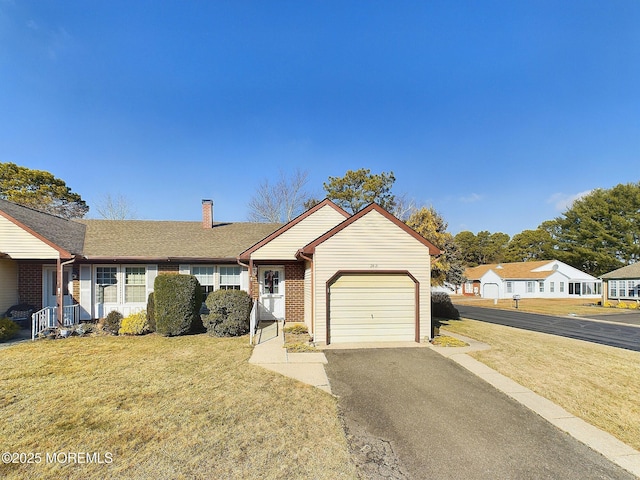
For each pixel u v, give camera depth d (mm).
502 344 11102
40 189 31750
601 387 7195
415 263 11117
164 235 16109
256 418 5488
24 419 5316
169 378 7297
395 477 4059
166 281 11875
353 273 10906
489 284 42906
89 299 13883
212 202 17906
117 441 4691
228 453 4453
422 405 6156
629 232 41750
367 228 11016
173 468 4094
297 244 14086
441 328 14453
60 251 12367
